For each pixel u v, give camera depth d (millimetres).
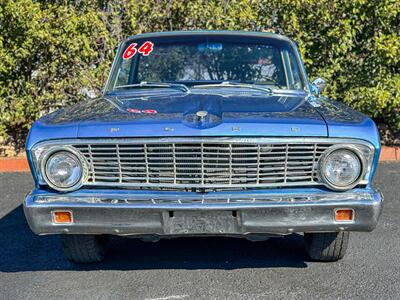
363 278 4176
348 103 8266
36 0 8258
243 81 4832
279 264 4469
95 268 4469
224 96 4340
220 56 4977
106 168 3660
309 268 4375
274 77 4863
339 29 8094
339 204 3545
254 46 5023
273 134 3557
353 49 8453
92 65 8367
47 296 3969
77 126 3680
